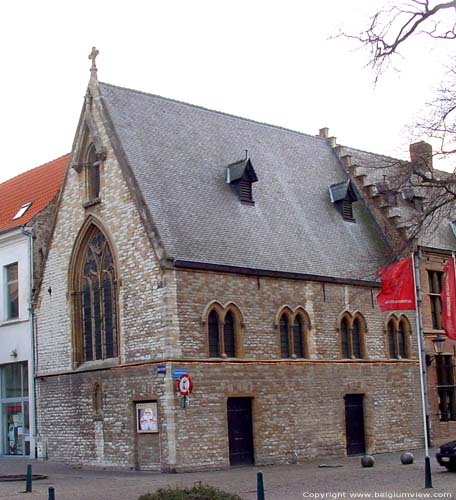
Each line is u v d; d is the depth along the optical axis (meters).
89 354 32.19
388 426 35.22
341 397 33.34
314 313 33.03
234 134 37.12
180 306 28.34
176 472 27.25
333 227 36.91
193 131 35.00
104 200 31.31
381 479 23.19
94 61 32.75
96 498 20.27
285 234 33.91
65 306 33.09
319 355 32.84
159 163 31.67
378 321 35.84
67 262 33.12
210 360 28.81
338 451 32.72
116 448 29.67
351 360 34.09
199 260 29.06
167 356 27.77
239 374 29.67
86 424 31.33
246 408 30.02
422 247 38.16
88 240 32.53
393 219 38.41
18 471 29.23
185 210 30.61
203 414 28.31
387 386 35.56
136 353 29.17
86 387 31.53
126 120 32.38
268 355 30.88
